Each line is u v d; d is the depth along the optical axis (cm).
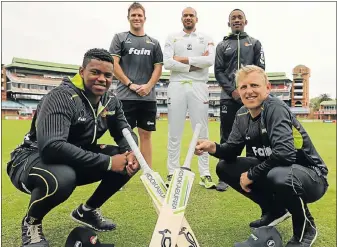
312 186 205
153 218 268
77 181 223
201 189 360
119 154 214
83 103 208
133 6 384
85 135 215
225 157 244
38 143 192
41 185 192
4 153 548
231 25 389
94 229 241
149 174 197
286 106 212
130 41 380
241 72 216
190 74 381
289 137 200
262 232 201
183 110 383
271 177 203
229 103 374
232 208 294
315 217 278
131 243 220
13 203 308
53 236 232
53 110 193
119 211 286
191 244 176
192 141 211
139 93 371
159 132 967
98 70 201
